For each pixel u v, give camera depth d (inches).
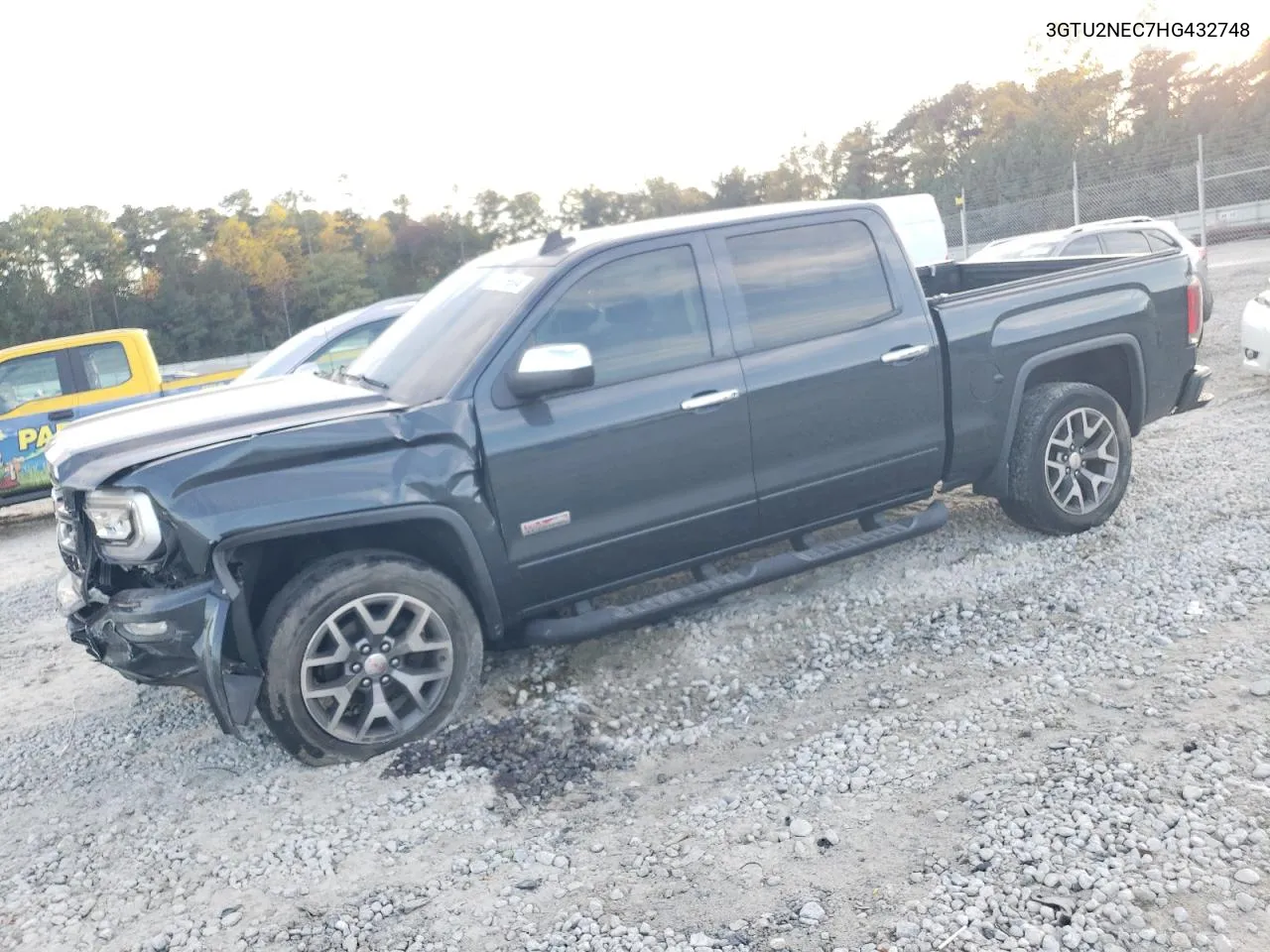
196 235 4288.9
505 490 166.9
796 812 136.9
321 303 4485.7
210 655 148.7
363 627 162.4
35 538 411.8
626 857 131.8
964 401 205.9
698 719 167.9
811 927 114.0
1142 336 227.0
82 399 444.8
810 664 182.4
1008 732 149.7
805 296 191.8
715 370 181.2
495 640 177.3
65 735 193.5
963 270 278.5
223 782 164.1
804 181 4557.1
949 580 210.1
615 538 176.7
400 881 132.1
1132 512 236.7
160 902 133.9
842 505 199.5
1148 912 109.3
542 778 153.6
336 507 154.7
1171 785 130.4
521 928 119.6
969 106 4439.0
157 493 148.1
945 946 108.1
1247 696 149.6
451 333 180.7
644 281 179.3
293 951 120.4
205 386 473.7
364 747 162.7
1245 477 253.3
